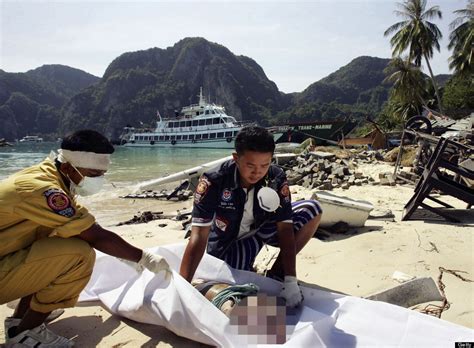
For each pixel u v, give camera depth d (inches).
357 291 124.2
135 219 277.0
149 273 109.3
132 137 2425.0
